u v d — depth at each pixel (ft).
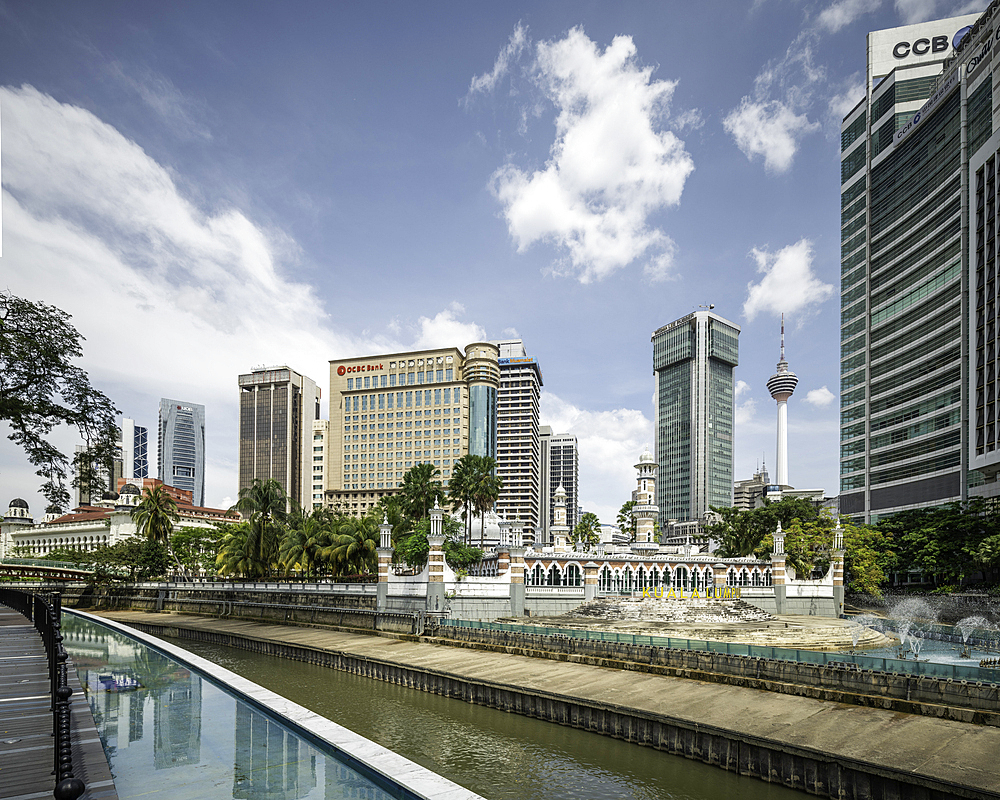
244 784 49.26
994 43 288.71
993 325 272.31
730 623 191.11
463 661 147.84
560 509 306.96
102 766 48.11
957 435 358.23
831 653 101.96
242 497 329.31
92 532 590.96
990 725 81.61
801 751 82.79
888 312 428.56
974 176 292.40
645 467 277.03
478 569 249.96
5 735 55.77
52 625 72.79
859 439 447.01
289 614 245.04
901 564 300.20
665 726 98.17
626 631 174.70
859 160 469.57
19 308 108.17
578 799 80.18
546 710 115.44
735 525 332.39
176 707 73.51
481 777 88.22
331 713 123.44
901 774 74.13
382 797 46.44
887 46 460.14
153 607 319.68
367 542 294.87
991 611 236.02
